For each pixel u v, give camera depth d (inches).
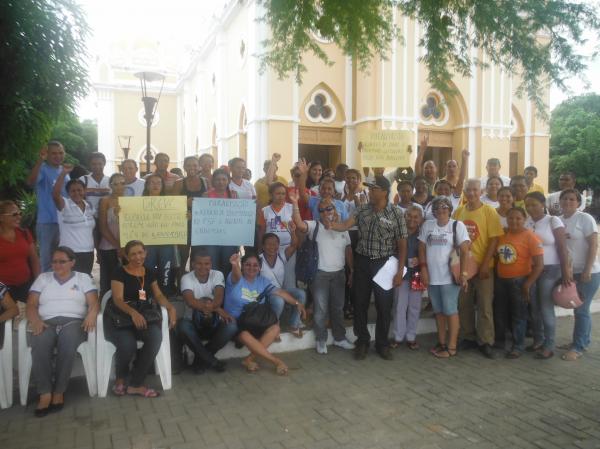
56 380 185.0
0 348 193.6
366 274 237.5
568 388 202.2
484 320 243.1
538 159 740.7
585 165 1286.9
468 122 684.1
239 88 708.0
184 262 284.8
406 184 274.8
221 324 220.4
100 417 178.1
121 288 199.0
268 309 225.1
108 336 195.9
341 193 318.0
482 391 199.6
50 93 275.1
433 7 220.2
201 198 241.4
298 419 175.6
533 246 232.4
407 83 635.5
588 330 239.6
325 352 246.5
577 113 1366.9
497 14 205.9
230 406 186.4
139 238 231.0
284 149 612.7
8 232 215.3
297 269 244.7
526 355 243.8
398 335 254.8
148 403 189.5
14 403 191.2
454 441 160.1
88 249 246.1
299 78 279.0
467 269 237.8
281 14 248.7
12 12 230.1
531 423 172.1
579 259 237.8
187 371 222.4
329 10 243.6
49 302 193.2
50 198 258.4
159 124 1298.0
